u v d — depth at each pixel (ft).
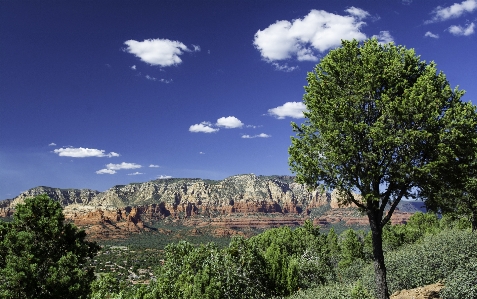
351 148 51.21
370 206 55.93
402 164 48.80
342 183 54.44
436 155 49.60
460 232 96.94
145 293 97.04
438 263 70.59
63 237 90.68
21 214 87.86
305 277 137.49
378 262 55.11
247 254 109.29
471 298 50.26
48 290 78.23
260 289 106.83
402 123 51.52
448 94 50.26
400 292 64.54
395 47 59.06
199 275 89.97
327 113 57.47
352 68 57.21
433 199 53.57
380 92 56.13
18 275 72.18
